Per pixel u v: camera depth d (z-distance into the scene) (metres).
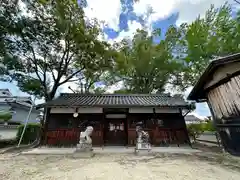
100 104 6.73
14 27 7.03
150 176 3.04
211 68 4.45
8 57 7.01
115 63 10.94
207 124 9.26
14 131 10.30
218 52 7.92
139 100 8.12
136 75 14.20
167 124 7.18
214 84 4.65
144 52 12.68
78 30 8.36
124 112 7.62
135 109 7.36
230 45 7.45
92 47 8.85
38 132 8.46
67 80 9.89
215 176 3.03
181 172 3.28
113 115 7.92
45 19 7.99
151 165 3.86
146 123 7.18
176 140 6.87
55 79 9.39
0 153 5.49
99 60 9.57
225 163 4.03
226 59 3.86
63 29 8.08
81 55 9.33
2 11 6.72
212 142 8.26
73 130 6.88
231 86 3.98
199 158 4.66
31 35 7.72
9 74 7.51
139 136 5.51
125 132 7.66
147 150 5.21
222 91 4.36
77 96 8.74
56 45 8.84
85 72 10.59
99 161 4.30
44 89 8.84
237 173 3.21
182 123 7.20
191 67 9.95
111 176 3.03
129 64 12.50
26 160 4.40
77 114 6.96
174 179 2.87
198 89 5.43
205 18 8.82
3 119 12.15
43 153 5.41
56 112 7.12
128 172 3.28
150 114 7.36
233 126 3.95
